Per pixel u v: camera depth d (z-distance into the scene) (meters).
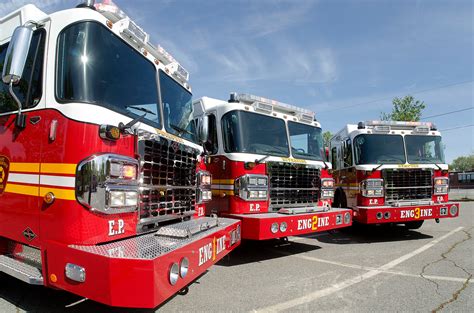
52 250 2.69
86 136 2.79
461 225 10.58
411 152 8.79
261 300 4.03
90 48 3.07
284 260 6.07
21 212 3.06
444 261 5.99
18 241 3.08
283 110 7.07
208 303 3.90
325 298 4.12
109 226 2.92
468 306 3.91
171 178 3.87
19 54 2.85
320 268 5.52
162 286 2.57
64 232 2.72
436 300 4.09
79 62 2.97
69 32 3.05
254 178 5.94
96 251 2.56
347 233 9.20
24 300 3.72
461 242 7.75
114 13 3.43
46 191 2.87
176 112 4.43
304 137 7.24
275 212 6.18
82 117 2.81
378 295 4.25
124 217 3.08
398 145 8.72
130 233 3.15
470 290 4.45
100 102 3.01
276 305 3.88
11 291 3.98
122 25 3.46
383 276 5.07
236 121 6.07
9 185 3.21
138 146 3.26
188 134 4.71
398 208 7.88
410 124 8.99
